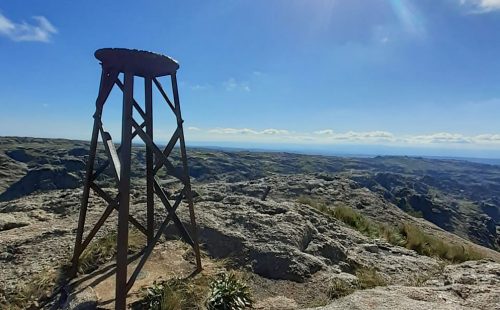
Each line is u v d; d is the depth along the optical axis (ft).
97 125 17.54
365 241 29.37
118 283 14.49
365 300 15.29
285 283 19.15
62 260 19.10
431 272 24.34
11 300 15.84
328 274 20.48
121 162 14.97
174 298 15.24
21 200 34.32
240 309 15.56
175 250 21.42
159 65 16.81
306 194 47.19
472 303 15.25
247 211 28.12
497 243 136.36
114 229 23.52
